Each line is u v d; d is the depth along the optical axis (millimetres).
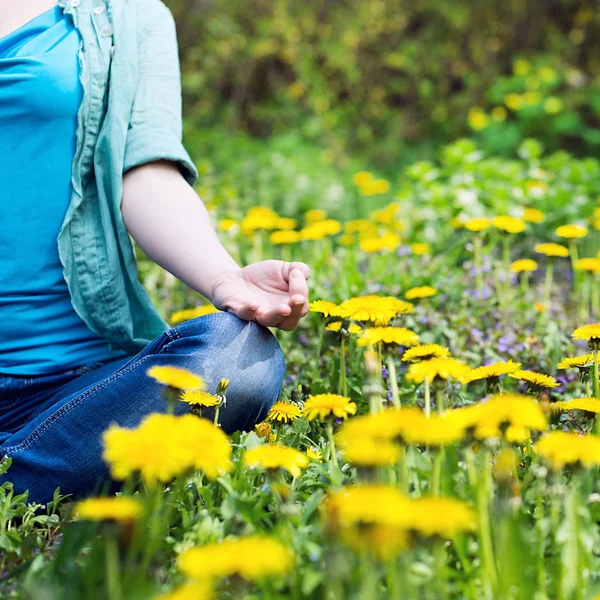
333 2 9016
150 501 1374
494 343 3080
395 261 3947
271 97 8844
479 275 3582
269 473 1445
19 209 2146
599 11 9000
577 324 3527
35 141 2139
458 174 5648
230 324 1926
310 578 1230
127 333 2205
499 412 1349
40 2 2297
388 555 1103
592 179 5793
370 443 1195
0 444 2029
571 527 1303
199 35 8688
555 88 8820
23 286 2158
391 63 8898
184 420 1282
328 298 3287
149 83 2252
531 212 4199
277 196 6363
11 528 1619
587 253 4977
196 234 2094
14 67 2139
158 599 1077
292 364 2801
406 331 1758
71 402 1905
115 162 2141
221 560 1031
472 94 8945
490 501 1437
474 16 9164
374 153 8609
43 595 1211
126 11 2273
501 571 1237
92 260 2162
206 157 7355
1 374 2137
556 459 1325
